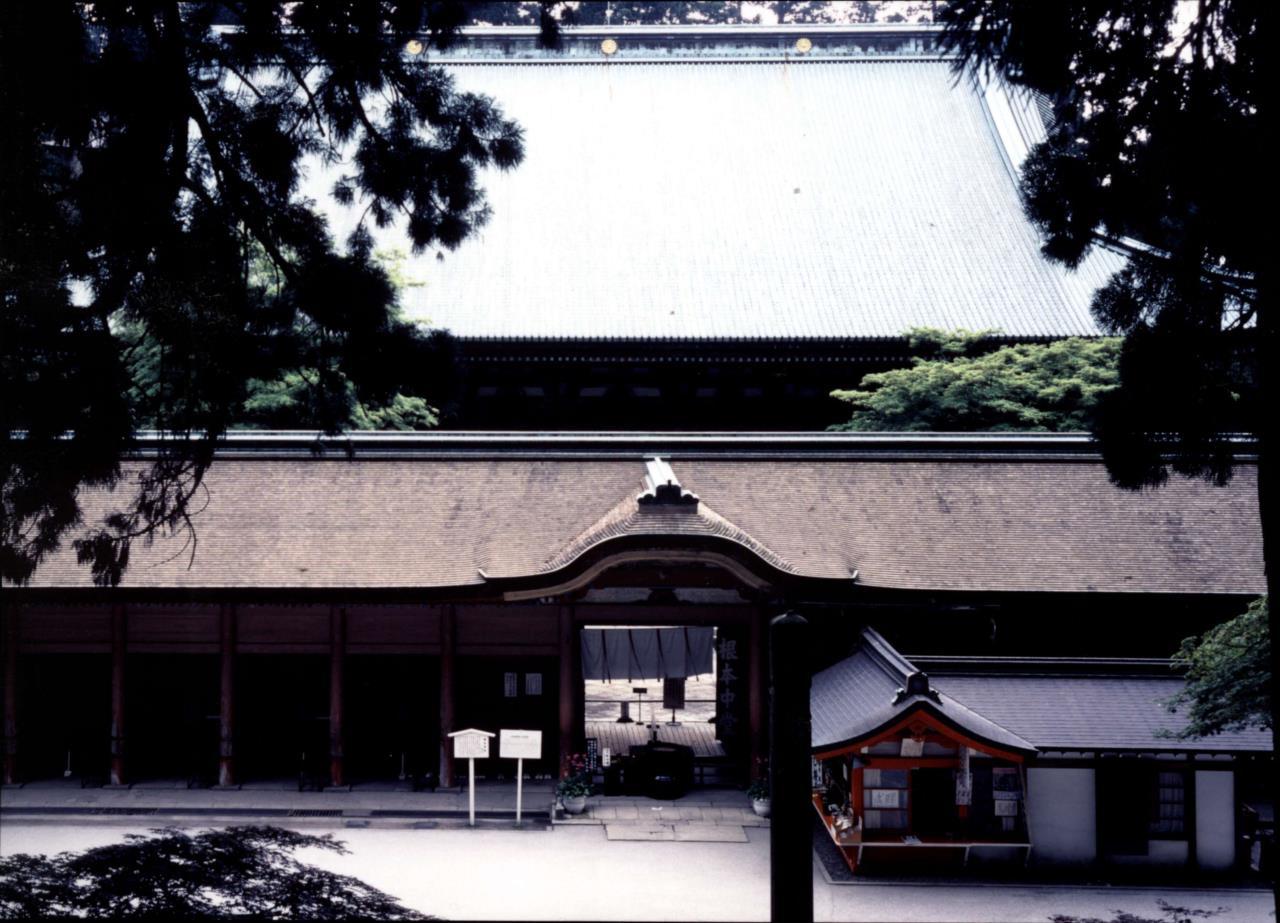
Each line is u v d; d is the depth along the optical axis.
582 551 26.03
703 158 57.69
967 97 61.19
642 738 33.00
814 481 30.72
